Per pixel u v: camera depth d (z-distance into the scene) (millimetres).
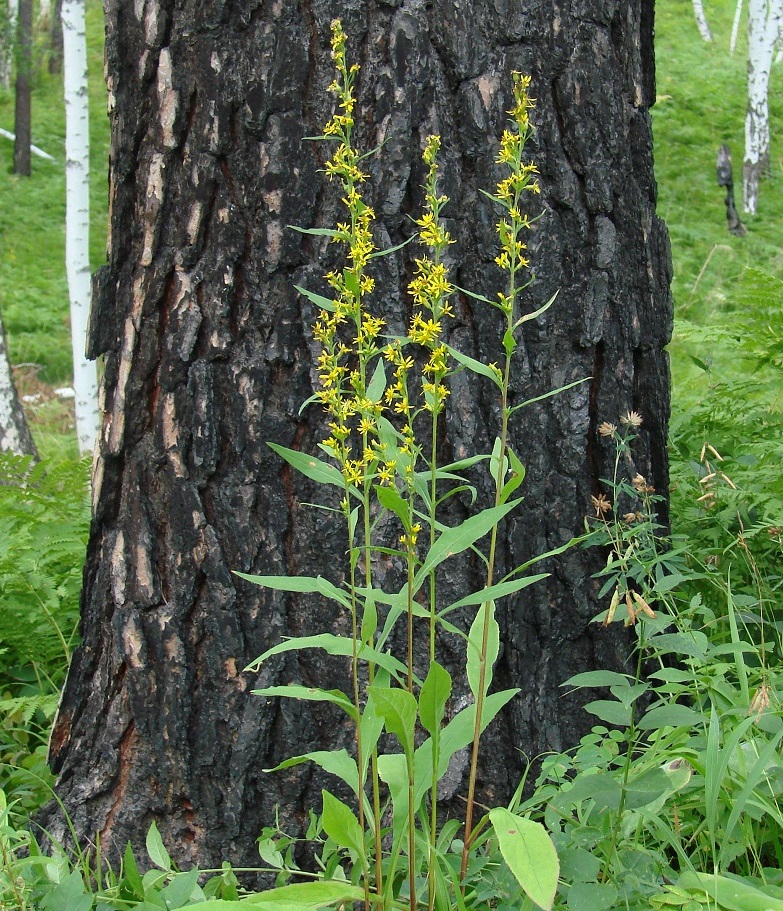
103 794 2252
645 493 2182
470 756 2121
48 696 2818
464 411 2078
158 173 2107
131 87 2135
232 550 2119
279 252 2053
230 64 2031
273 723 2129
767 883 1740
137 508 2178
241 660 2129
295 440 2096
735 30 23906
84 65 7844
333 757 1713
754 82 14078
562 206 2115
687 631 2088
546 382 2131
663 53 22359
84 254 7566
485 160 2051
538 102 2076
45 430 8180
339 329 2059
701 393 4555
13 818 2344
